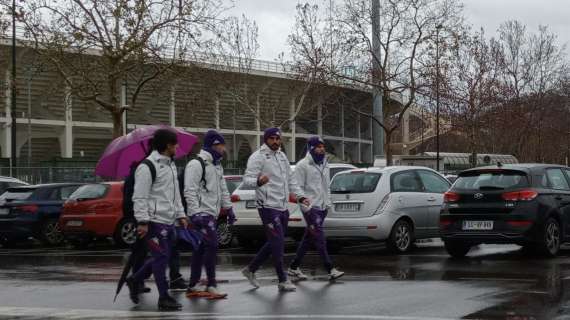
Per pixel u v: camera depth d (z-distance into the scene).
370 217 13.23
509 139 46.19
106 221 16.61
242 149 61.56
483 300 7.79
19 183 19.81
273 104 45.94
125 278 8.27
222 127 54.62
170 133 7.68
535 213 11.77
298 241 16.08
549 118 51.03
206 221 8.34
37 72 27.20
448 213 12.46
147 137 9.12
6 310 7.74
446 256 12.97
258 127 56.16
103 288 9.48
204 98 32.88
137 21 25.22
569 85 49.72
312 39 35.59
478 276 9.81
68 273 11.32
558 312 7.05
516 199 11.80
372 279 9.74
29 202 17.48
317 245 9.78
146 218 7.48
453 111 40.16
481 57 41.16
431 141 63.69
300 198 9.34
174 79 28.00
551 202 12.09
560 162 61.84
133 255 8.31
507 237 11.75
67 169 28.84
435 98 33.56
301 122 58.88
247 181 8.80
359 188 13.51
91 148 55.91
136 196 7.50
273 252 8.88
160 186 7.66
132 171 8.52
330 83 34.62
